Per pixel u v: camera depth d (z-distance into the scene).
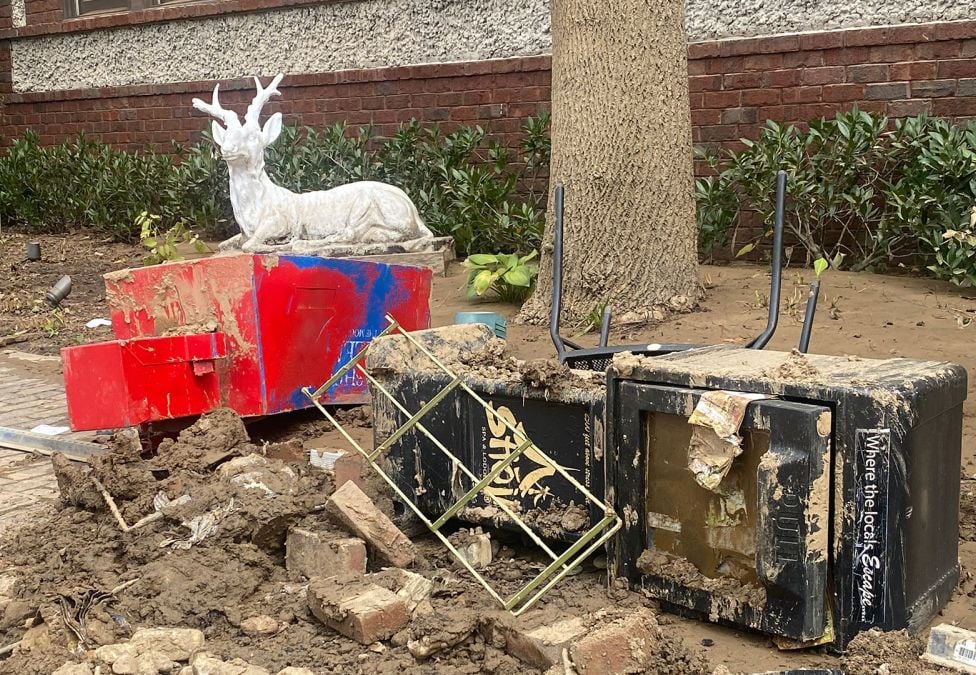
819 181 8.14
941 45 8.08
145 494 3.90
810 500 2.73
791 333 6.02
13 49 15.41
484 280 7.25
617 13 6.46
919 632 2.95
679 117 6.64
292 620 3.16
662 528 3.11
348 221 8.86
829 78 8.62
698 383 2.96
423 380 3.72
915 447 2.81
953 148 7.26
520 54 10.59
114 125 14.41
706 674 2.74
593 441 3.27
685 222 6.73
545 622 2.90
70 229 14.05
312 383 5.17
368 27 11.70
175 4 13.79
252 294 4.82
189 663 2.88
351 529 3.48
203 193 12.00
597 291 6.67
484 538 3.55
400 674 2.81
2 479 4.90
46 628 3.13
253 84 12.73
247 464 4.01
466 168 9.91
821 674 2.64
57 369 7.34
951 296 6.91
